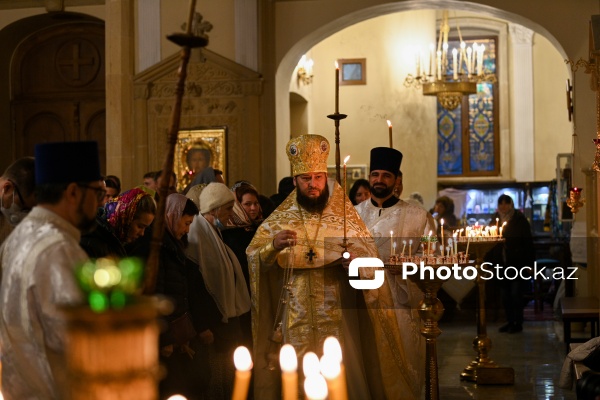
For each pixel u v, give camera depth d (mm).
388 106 16562
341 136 16672
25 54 14312
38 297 3141
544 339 10859
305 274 5492
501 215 11328
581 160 11398
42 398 3195
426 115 16766
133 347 2537
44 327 3129
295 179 5609
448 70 18281
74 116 14258
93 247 4270
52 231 3232
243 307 6000
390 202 6441
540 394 7793
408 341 6008
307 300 5453
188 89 12203
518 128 18094
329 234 5508
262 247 5434
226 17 12188
